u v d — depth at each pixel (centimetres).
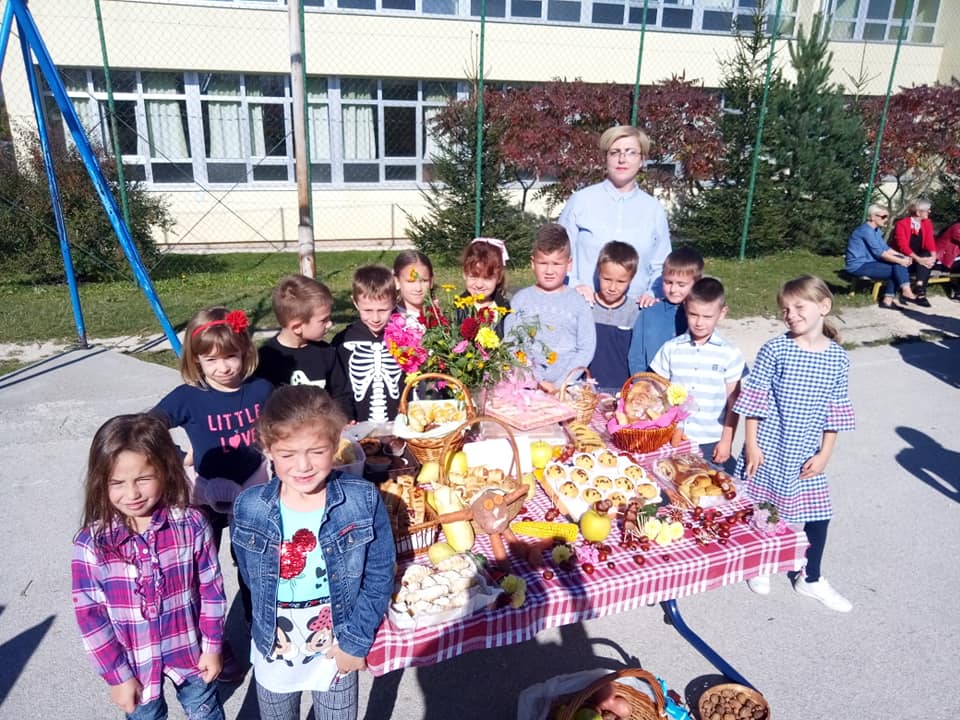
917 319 788
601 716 216
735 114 1098
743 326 746
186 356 242
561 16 1284
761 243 1110
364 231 1295
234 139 1212
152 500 181
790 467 290
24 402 519
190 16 1113
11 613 302
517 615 191
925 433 504
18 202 850
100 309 760
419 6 1212
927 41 1512
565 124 1052
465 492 217
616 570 207
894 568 345
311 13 1162
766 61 1069
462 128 1013
